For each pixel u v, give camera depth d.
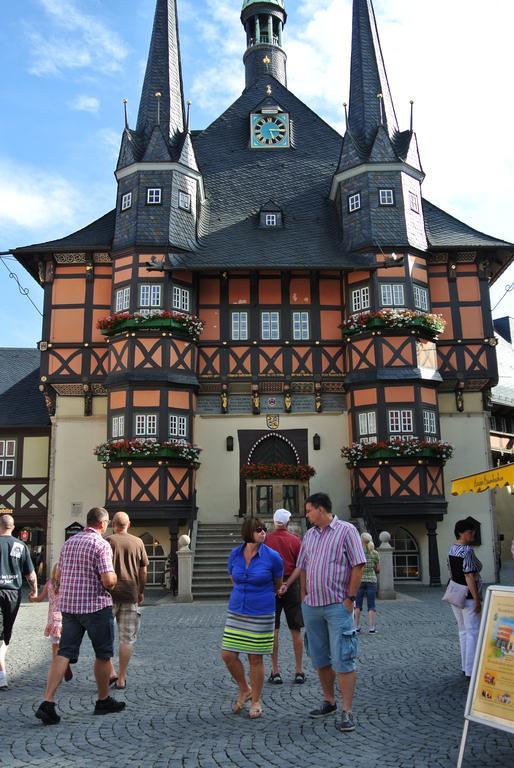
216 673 8.76
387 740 5.88
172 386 21.03
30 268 24.39
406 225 22.42
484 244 22.88
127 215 22.33
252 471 20.83
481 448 22.56
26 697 7.56
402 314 21.20
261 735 6.06
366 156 23.22
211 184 25.66
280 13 31.92
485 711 5.18
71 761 5.44
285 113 27.38
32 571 8.41
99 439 22.38
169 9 25.53
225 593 17.70
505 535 31.88
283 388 22.44
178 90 24.88
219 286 22.77
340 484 22.12
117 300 21.92
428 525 21.00
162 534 21.17
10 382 26.36
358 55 25.41
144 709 6.99
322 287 22.97
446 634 11.47
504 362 33.47
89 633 6.70
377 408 21.03
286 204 25.08
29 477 24.02
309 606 6.50
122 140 23.19
